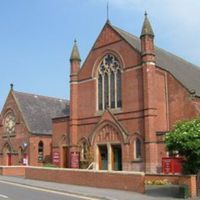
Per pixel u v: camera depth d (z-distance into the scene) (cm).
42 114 5838
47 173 3428
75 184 3044
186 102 3750
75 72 4519
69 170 3139
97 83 4316
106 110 4094
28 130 5416
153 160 3594
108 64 4222
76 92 4497
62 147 4594
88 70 4416
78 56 4556
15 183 3272
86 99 4384
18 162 5500
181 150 2244
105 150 4128
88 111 4338
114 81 4134
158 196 2261
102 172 2797
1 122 5938
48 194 2455
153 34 3850
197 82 4578
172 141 2266
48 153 5509
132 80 3919
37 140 5416
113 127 4012
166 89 3903
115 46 4144
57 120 4703
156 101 3800
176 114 3803
